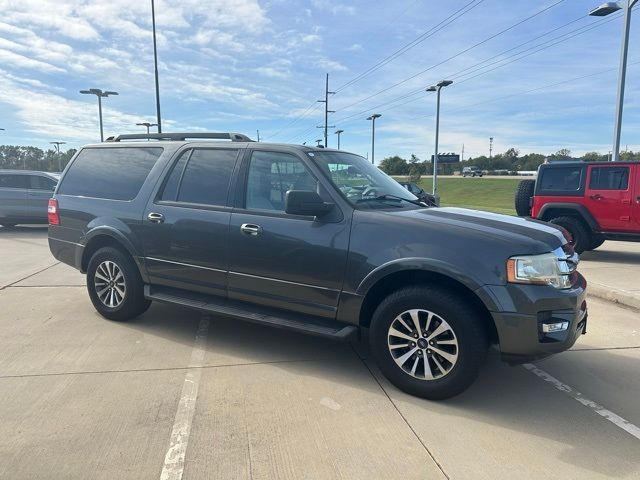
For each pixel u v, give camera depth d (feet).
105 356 14.29
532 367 14.20
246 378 12.98
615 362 14.64
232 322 17.81
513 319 10.85
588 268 28.94
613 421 11.14
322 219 13.01
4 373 12.95
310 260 12.98
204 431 10.28
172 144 16.51
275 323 13.52
